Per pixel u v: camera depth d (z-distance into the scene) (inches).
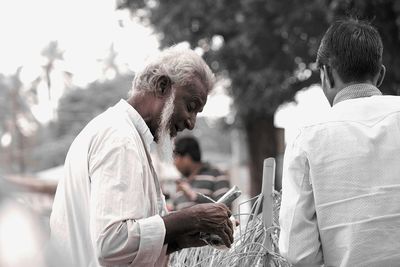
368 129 94.4
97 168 94.9
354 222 91.9
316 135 95.0
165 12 587.5
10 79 1357.0
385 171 92.9
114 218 91.8
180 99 102.7
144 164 98.7
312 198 94.4
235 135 924.0
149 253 93.3
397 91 410.3
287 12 493.4
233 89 602.2
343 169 93.0
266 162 112.8
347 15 116.1
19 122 1296.8
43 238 51.4
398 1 375.9
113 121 98.6
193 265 118.3
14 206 50.7
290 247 93.8
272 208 111.7
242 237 113.3
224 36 593.3
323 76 103.6
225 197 110.2
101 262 93.5
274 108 597.3
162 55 104.3
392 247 91.4
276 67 544.7
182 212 97.6
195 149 216.5
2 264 48.7
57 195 101.0
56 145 1708.9
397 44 394.9
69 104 1956.2
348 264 91.9
